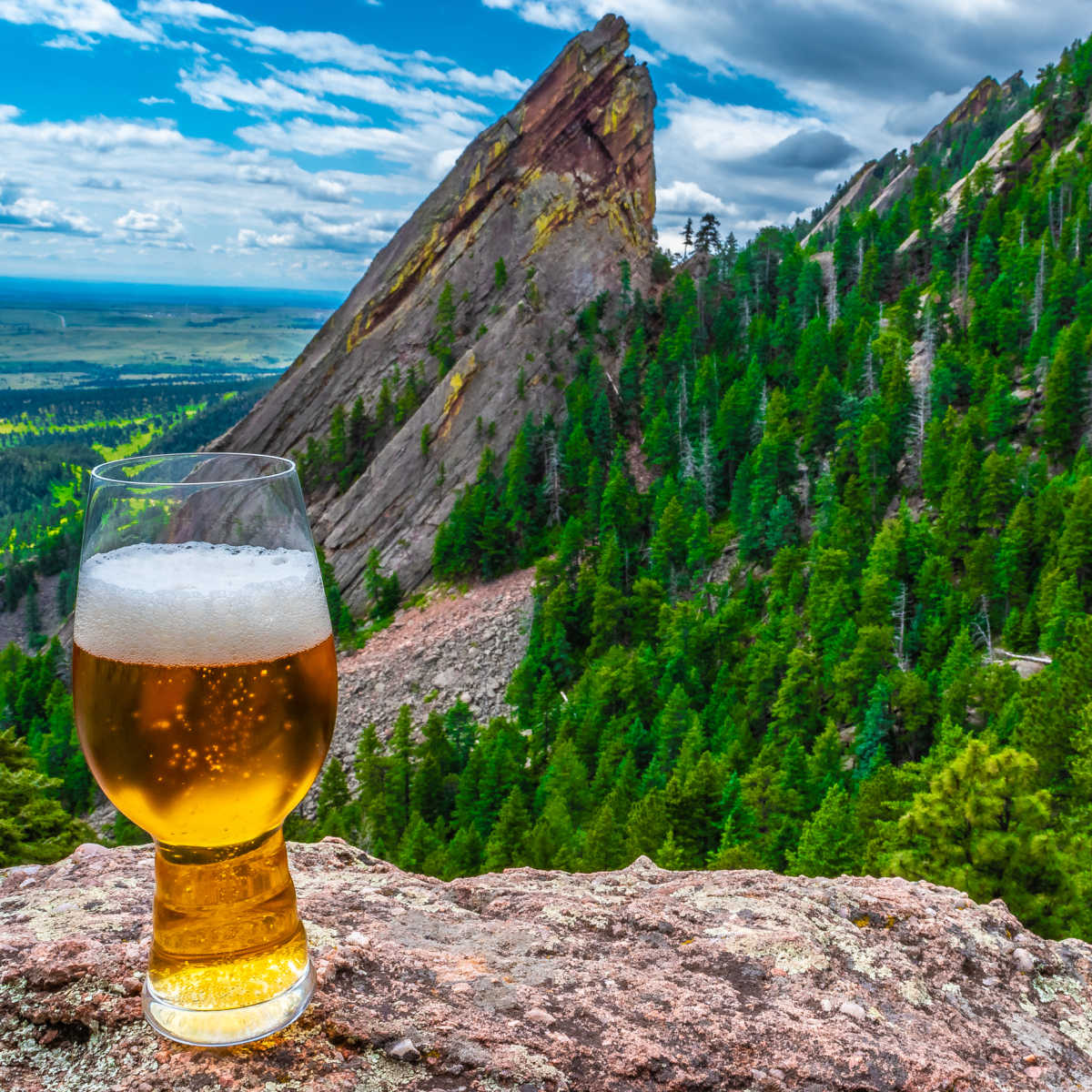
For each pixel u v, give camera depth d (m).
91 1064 1.84
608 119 170.50
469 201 168.25
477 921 2.98
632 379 138.88
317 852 3.73
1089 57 172.25
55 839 22.84
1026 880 26.00
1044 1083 2.41
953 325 127.44
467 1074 1.91
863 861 33.94
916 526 85.50
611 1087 1.96
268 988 1.90
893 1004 2.65
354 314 170.75
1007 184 163.88
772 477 100.38
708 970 2.65
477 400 143.50
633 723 71.75
